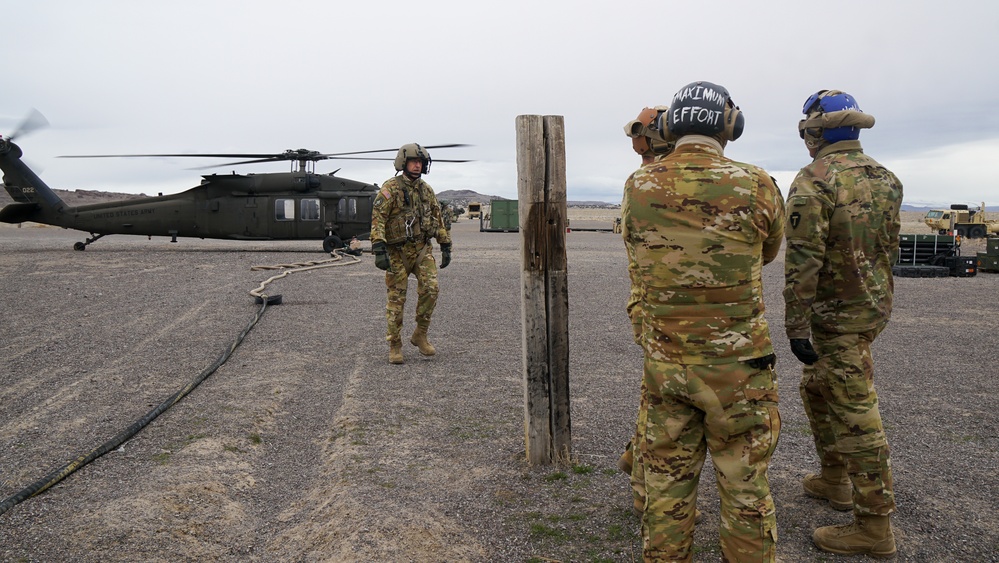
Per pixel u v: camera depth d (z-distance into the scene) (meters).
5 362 6.55
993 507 3.29
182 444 4.27
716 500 3.44
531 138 3.62
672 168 2.32
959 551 2.87
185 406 5.11
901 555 2.85
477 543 2.98
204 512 3.31
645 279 2.38
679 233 2.27
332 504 3.36
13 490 3.54
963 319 9.48
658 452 2.41
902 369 6.35
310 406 5.27
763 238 2.27
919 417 4.81
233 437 4.43
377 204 6.30
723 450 2.32
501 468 3.85
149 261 18.70
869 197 2.78
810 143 3.06
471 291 12.45
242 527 3.25
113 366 6.41
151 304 10.48
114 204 22.69
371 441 4.35
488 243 30.70
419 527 3.03
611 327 8.70
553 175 3.67
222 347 7.30
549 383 3.81
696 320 2.27
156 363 6.54
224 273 15.43
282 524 3.30
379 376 6.09
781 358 6.98
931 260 16.95
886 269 2.90
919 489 3.52
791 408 5.11
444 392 5.54
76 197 119.50
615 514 3.24
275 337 7.94
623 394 5.48
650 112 3.25
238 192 21.95
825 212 2.72
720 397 2.24
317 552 2.92
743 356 2.25
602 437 4.38
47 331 8.18
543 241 3.75
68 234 44.41
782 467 3.87
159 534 3.02
